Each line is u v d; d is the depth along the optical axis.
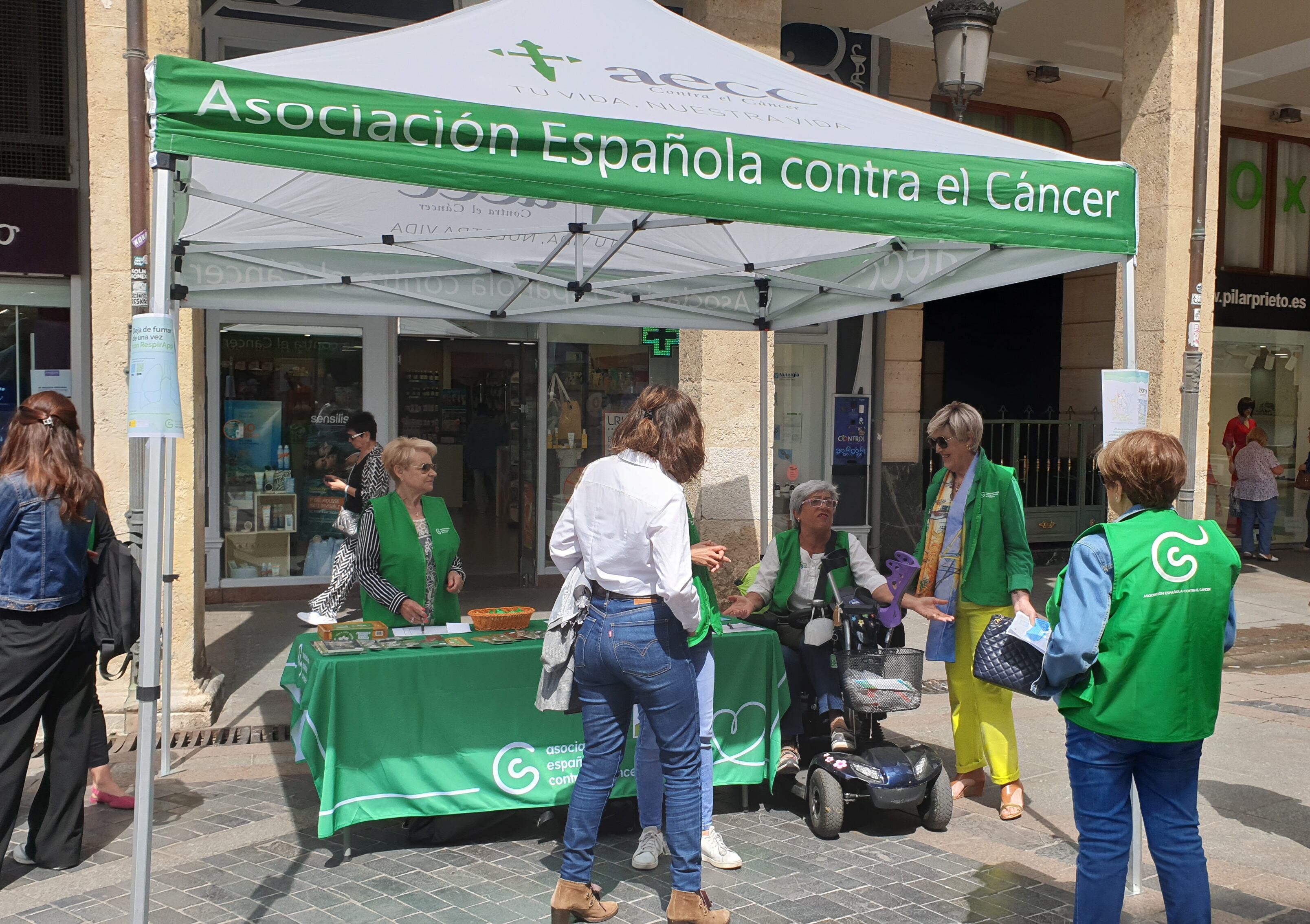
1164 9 8.02
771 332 6.70
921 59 10.95
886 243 5.33
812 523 4.86
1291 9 10.12
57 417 4.02
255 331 9.30
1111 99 12.09
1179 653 3.01
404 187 4.99
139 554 5.45
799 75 4.91
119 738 5.76
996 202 3.87
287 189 4.74
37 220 8.40
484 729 4.26
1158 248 8.13
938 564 4.91
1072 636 3.01
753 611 5.07
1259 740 6.14
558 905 3.55
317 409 9.52
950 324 13.77
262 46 8.91
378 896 3.82
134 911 3.14
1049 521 12.21
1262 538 13.32
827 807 4.39
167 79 2.88
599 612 3.53
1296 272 14.27
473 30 4.36
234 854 4.19
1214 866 4.29
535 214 5.34
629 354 10.38
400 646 4.28
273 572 9.49
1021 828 4.62
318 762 4.02
